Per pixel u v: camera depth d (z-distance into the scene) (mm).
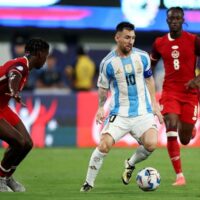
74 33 71875
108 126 31844
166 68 36062
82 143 57031
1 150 53688
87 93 57156
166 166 44344
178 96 35875
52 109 56719
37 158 48844
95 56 75875
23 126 31703
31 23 68500
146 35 70938
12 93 29234
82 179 38094
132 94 31812
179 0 68750
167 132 35375
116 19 69625
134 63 31656
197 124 56875
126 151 53656
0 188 31500
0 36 73125
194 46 35438
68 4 69062
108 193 31234
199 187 33938
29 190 32781
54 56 71875
